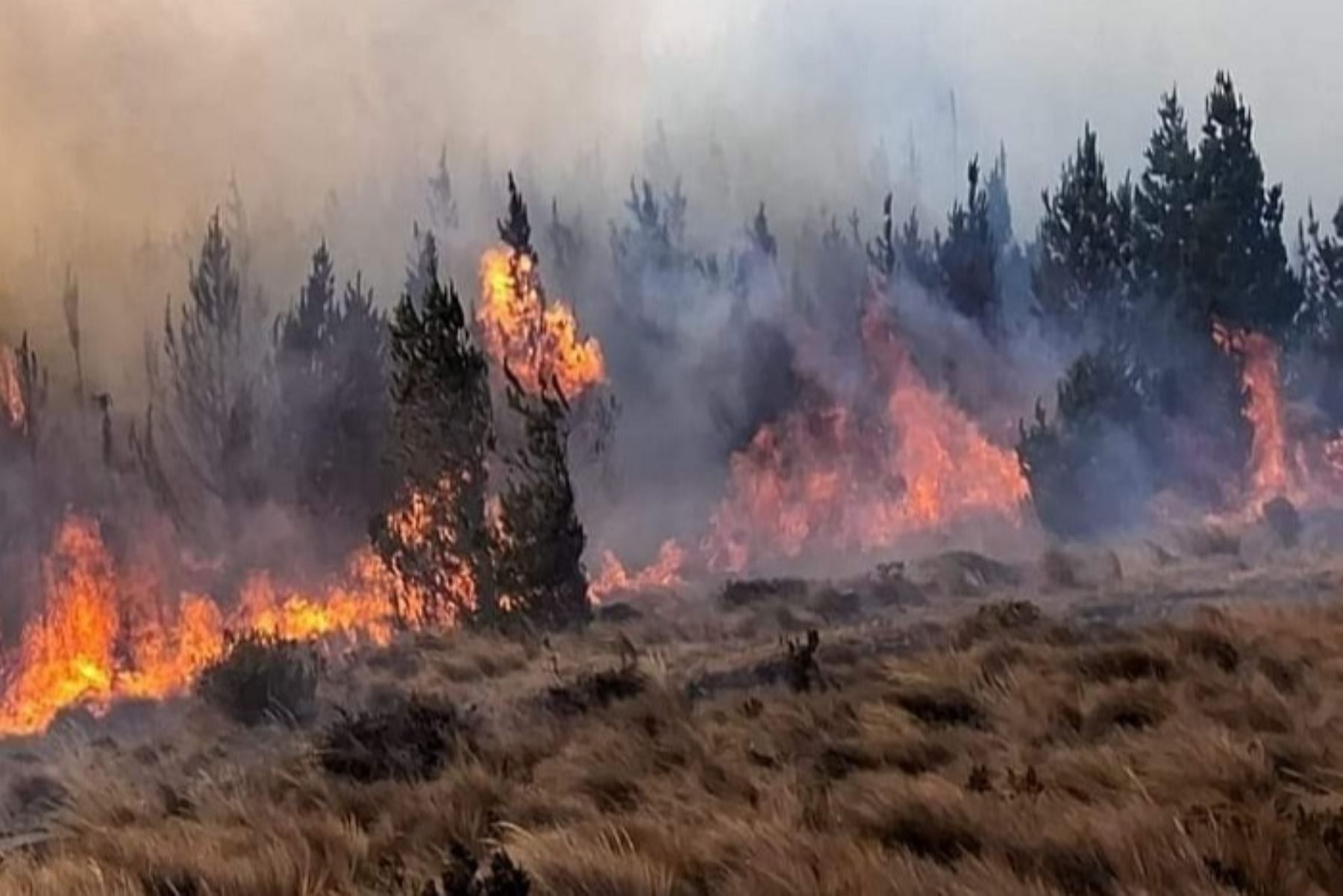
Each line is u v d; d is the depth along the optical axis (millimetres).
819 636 17438
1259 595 17750
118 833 10258
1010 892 6840
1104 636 14742
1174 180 38906
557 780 11047
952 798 8531
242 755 14547
